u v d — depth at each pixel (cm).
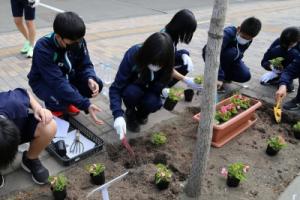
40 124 256
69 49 312
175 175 292
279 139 324
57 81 307
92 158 303
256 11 987
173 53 288
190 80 380
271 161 321
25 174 281
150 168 292
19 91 256
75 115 364
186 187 269
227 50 418
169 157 309
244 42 419
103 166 274
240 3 1124
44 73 308
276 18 900
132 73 323
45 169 275
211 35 209
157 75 317
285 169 311
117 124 298
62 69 326
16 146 201
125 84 328
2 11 813
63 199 253
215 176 295
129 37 650
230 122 328
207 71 218
